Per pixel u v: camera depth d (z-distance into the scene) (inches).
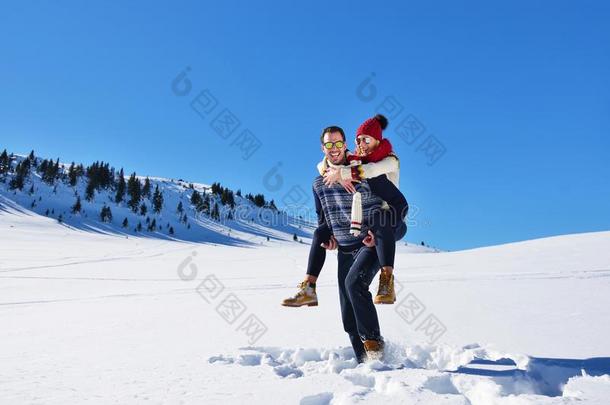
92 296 312.3
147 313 190.5
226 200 6259.8
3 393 65.4
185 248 2091.5
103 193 5511.8
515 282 278.4
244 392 65.7
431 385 70.9
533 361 86.6
